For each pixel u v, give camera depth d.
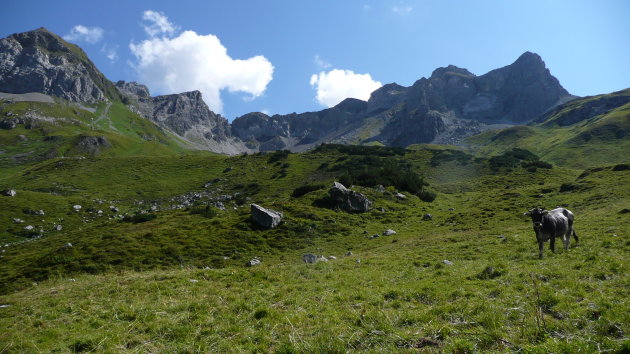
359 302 12.43
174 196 110.00
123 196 110.44
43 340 10.48
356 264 21.97
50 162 146.25
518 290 11.90
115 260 36.09
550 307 10.00
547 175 93.06
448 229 42.66
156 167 141.25
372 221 51.44
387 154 138.62
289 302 12.84
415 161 127.44
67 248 39.84
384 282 15.71
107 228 58.50
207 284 16.12
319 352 8.10
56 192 111.56
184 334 10.03
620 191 47.47
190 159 152.50
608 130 181.88
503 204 55.66
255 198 91.38
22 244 61.53
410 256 24.25
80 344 9.74
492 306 10.22
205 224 48.62
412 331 8.98
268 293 14.32
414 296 12.75
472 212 51.09
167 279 17.38
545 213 18.33
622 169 65.69
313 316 11.02
